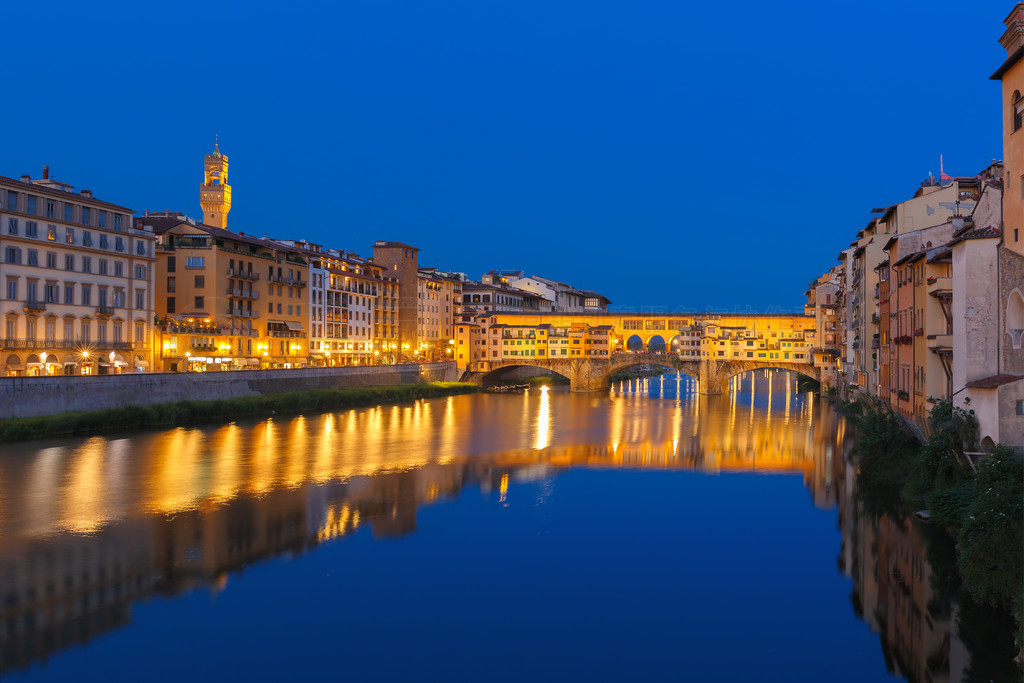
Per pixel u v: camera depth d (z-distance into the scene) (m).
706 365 181.25
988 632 35.56
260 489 64.06
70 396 92.06
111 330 111.31
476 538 51.28
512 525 54.53
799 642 35.94
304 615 38.56
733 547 49.53
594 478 71.44
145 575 43.53
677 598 41.00
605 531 53.19
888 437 67.56
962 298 49.28
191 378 110.00
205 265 132.62
